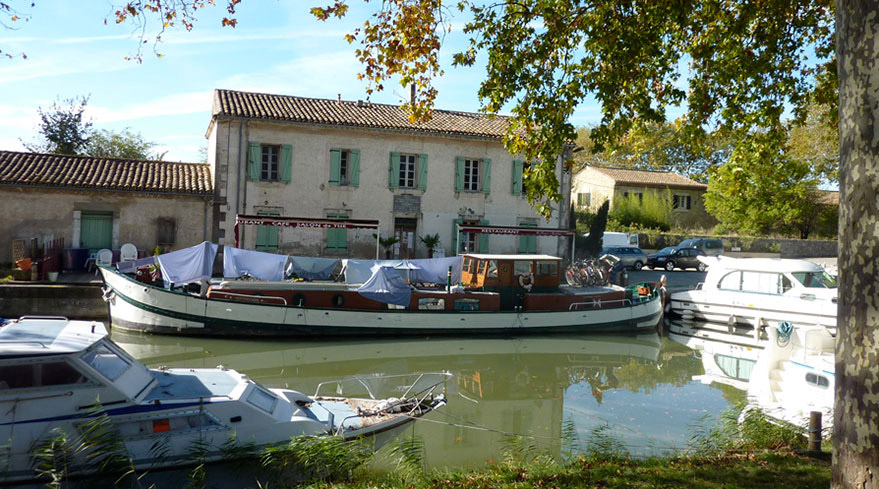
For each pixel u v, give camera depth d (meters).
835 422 3.62
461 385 13.35
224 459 7.16
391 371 14.54
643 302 20.48
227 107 23.88
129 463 6.72
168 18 8.85
